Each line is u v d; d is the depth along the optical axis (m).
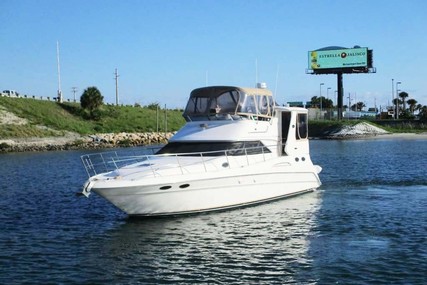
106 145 74.81
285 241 15.32
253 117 20.73
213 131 20.28
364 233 16.25
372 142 78.06
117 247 14.80
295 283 11.71
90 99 90.56
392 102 156.38
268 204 20.70
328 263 13.10
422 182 28.45
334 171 34.91
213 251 14.30
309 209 19.97
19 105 83.94
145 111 103.38
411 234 16.03
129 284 11.80
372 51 108.62
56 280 12.11
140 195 16.83
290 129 21.95
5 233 16.80
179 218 18.09
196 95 21.34
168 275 12.37
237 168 18.89
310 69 112.25
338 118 113.25
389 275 12.14
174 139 20.64
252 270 12.65
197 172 17.84
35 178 33.38
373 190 25.31
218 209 18.95
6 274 12.55
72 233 16.62
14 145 67.44
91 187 16.28
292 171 21.73
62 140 75.19
